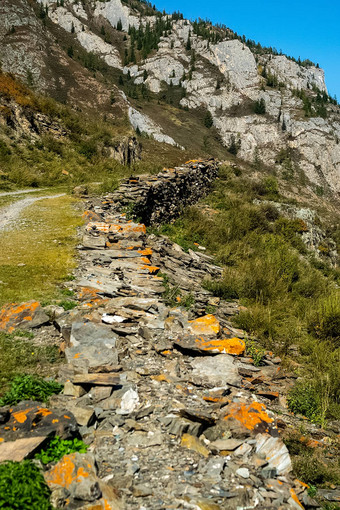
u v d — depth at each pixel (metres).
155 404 4.92
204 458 3.95
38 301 8.10
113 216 15.98
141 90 152.25
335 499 3.96
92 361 5.81
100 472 3.57
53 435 3.83
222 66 171.12
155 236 15.35
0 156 26.03
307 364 8.45
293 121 137.25
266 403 6.03
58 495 3.01
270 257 16.59
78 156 31.89
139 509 3.12
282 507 3.35
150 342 6.86
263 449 4.24
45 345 6.45
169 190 21.58
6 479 2.95
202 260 15.45
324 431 5.66
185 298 10.08
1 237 13.08
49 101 37.25
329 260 25.53
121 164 35.06
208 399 5.23
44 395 4.85
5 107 30.00
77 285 9.21
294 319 11.27
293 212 28.50
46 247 12.12
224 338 7.80
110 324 7.18
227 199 27.30
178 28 199.62
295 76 190.25
